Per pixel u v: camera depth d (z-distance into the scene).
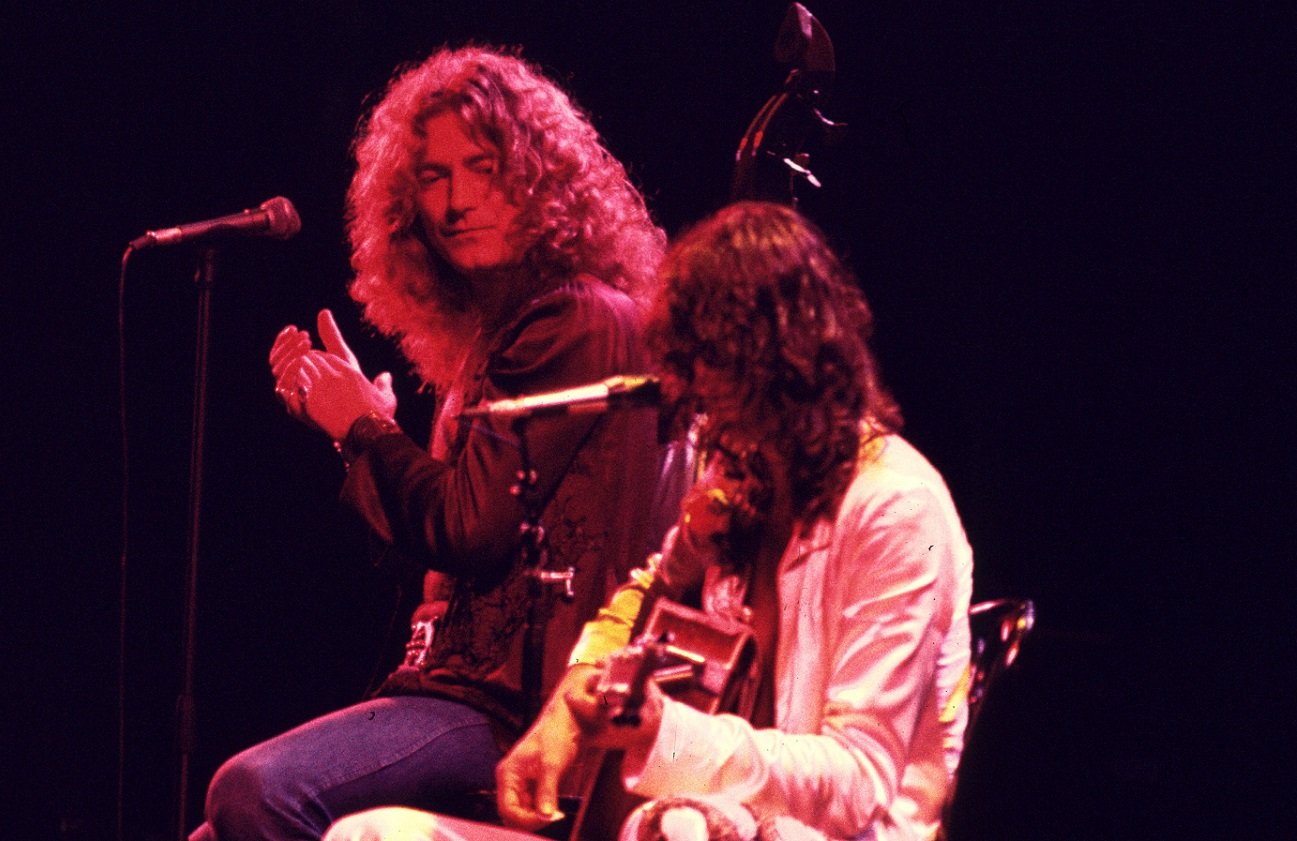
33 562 12.02
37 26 11.44
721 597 4.93
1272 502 12.45
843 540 4.59
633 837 4.40
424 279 7.61
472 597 6.32
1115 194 12.26
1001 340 12.63
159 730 12.12
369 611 12.30
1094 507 12.80
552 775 4.98
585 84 11.96
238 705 12.23
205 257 7.76
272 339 12.05
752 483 4.77
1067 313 12.56
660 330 4.66
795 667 4.65
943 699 4.95
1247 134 11.93
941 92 12.14
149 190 11.79
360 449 6.65
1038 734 10.30
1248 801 10.48
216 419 12.12
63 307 11.88
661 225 11.95
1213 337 12.41
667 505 6.38
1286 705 11.40
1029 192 12.30
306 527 12.27
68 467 12.08
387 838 4.81
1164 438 12.63
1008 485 12.87
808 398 4.52
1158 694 11.22
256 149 11.77
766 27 11.88
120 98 11.63
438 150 6.93
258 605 12.26
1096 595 12.80
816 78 6.70
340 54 11.70
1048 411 12.75
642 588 5.55
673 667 4.59
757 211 4.71
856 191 12.27
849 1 12.01
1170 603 12.62
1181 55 11.88
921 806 4.80
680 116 11.95
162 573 12.21
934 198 12.32
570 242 6.89
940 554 4.54
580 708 4.47
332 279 11.90
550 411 5.20
